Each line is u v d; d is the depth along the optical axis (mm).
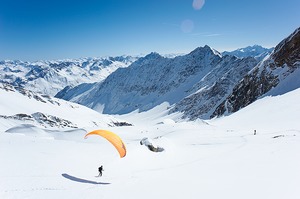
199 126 92375
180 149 44875
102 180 27062
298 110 75688
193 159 37312
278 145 39969
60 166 31562
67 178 27312
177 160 37312
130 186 24234
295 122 65625
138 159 35875
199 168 30578
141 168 32969
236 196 19047
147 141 41750
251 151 38031
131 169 32344
